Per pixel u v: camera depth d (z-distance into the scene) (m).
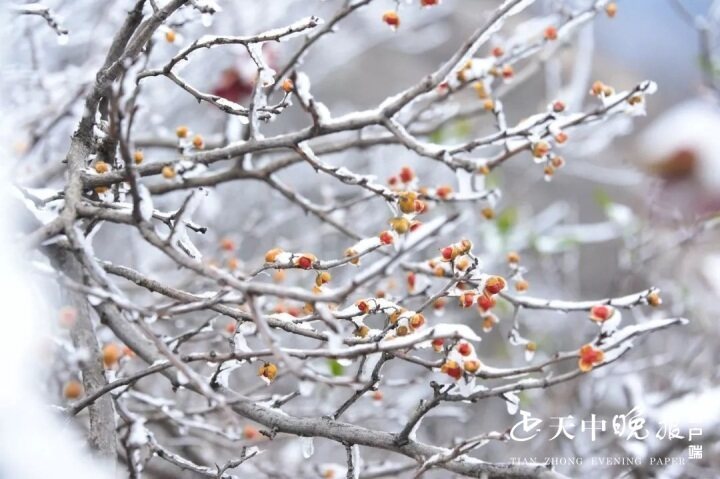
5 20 3.46
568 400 4.38
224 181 3.29
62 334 3.09
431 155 2.53
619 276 4.62
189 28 4.01
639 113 2.89
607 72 8.97
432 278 3.54
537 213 7.32
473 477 2.08
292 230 5.64
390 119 2.49
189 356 2.22
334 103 8.16
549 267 5.42
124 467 3.31
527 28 3.80
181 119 5.20
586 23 3.91
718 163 5.22
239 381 4.81
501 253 4.51
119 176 2.32
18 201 2.38
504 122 3.07
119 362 3.11
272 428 2.31
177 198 4.48
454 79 3.36
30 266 1.96
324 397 4.02
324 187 4.79
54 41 4.12
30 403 1.66
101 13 4.38
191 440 3.85
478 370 2.16
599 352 2.13
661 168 5.30
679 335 5.32
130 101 1.96
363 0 2.47
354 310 2.29
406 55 8.59
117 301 1.98
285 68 2.73
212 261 4.00
